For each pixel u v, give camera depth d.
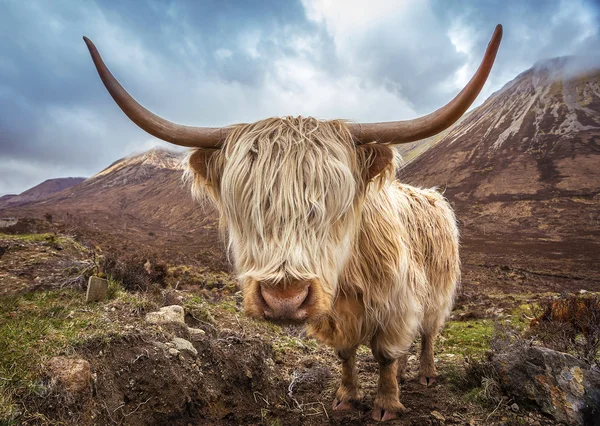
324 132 2.41
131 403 2.75
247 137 2.37
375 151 2.56
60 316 3.39
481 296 12.20
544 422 2.99
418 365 4.66
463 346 5.53
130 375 2.83
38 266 5.19
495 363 3.46
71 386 2.43
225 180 2.35
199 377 3.19
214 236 59.31
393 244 3.03
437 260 3.99
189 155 2.60
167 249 28.03
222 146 2.48
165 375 2.95
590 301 4.61
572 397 2.99
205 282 9.07
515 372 3.29
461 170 119.62
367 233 2.94
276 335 5.25
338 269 2.52
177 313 3.97
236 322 5.21
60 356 2.61
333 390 3.77
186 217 135.38
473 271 25.20
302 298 2.17
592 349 3.63
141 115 2.37
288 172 2.23
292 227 2.19
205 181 2.69
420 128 2.37
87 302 3.95
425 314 3.93
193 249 30.77
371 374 4.36
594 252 38.97
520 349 3.41
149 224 107.56
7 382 2.29
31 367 2.45
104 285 4.11
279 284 2.16
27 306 3.68
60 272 4.99
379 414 3.22
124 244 23.66
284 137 2.32
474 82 2.04
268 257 2.20
